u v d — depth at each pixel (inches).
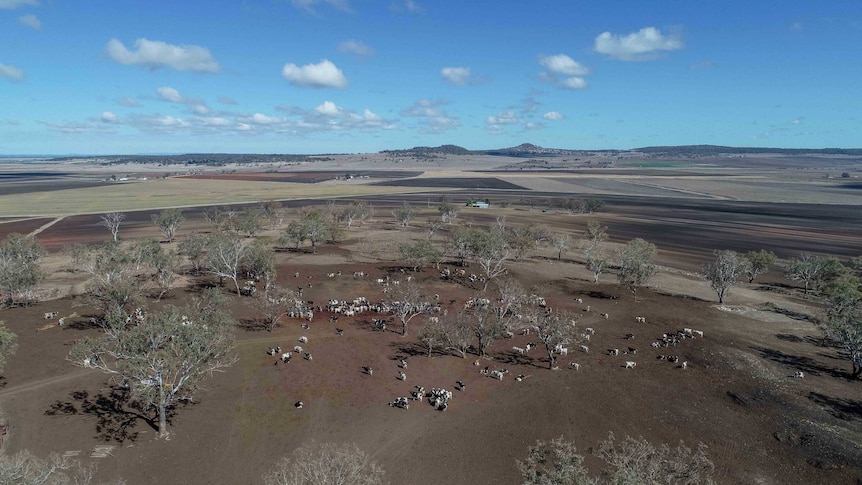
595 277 3924.7
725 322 2984.7
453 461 1626.5
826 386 2158.0
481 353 2481.5
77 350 1861.5
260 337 2620.6
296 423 1830.7
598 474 1521.9
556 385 2155.5
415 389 2107.5
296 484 1350.9
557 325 2390.5
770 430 1813.5
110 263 3307.1
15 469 1232.8
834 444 1722.4
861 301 3004.4
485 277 3961.6
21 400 1916.8
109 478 1508.4
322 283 3693.4
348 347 2516.0
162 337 1825.8
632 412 1932.8
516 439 1750.7
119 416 1841.8
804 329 2876.5
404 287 3555.6
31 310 2974.9
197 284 3604.8
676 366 2356.1
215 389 2062.0
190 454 1641.2
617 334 2780.5
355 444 1704.0
